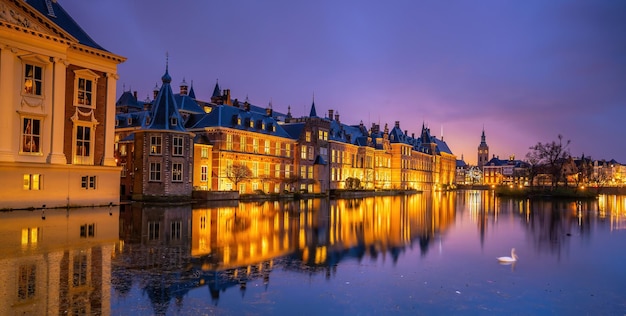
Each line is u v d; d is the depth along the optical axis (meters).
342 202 68.38
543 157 97.12
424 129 160.88
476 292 15.05
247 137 71.88
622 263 20.20
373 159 116.00
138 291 14.16
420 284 16.00
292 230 30.20
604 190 129.75
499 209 56.59
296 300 13.78
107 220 32.66
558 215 46.81
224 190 64.50
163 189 55.66
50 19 43.78
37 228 27.08
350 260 20.23
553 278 17.20
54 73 41.81
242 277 16.44
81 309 12.20
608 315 12.84
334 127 103.88
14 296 13.16
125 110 86.81
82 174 43.75
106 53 46.28
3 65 38.34
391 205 63.75
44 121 41.12
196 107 77.25
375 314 12.62
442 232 31.25
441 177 170.25
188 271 17.05
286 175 80.81
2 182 38.00
